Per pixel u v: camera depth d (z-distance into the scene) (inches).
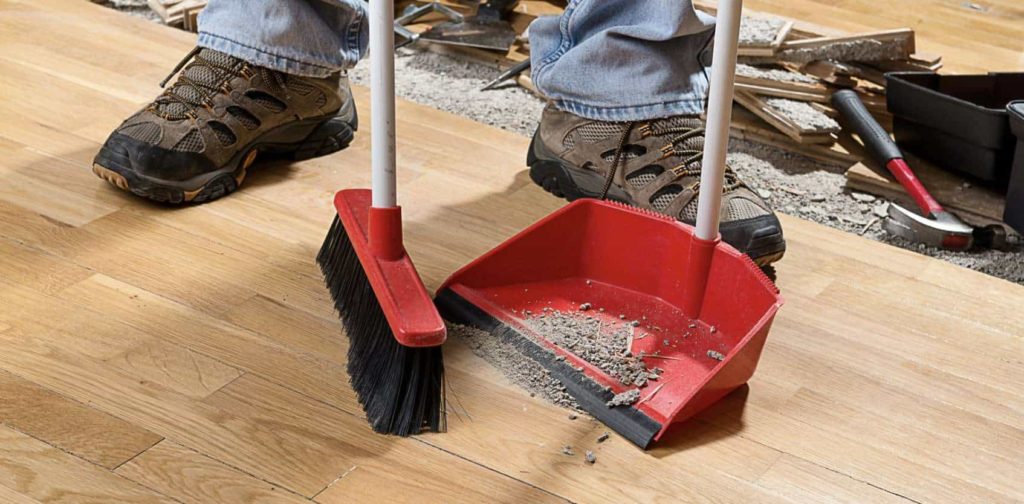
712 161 48.0
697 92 60.8
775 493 42.5
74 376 46.2
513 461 43.3
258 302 52.9
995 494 43.4
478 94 86.6
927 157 75.9
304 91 65.1
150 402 45.0
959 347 53.1
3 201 59.8
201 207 61.4
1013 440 46.6
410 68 91.0
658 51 59.4
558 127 63.6
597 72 60.4
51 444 42.1
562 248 54.1
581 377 47.5
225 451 42.6
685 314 52.0
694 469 43.4
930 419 47.6
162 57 80.9
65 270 54.0
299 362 48.6
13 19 84.7
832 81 85.7
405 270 47.3
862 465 44.4
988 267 64.6
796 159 79.3
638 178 60.7
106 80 76.2
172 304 52.0
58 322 49.8
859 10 107.0
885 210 71.4
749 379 49.0
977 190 72.8
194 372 47.1
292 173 66.3
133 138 60.1
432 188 65.4
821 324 54.1
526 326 50.7
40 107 71.4
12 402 44.3
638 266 53.6
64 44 81.3
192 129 60.9
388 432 44.3
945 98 71.9
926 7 109.0
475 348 49.9
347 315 51.3
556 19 62.6
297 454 42.8
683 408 44.3
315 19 63.4
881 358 51.7
